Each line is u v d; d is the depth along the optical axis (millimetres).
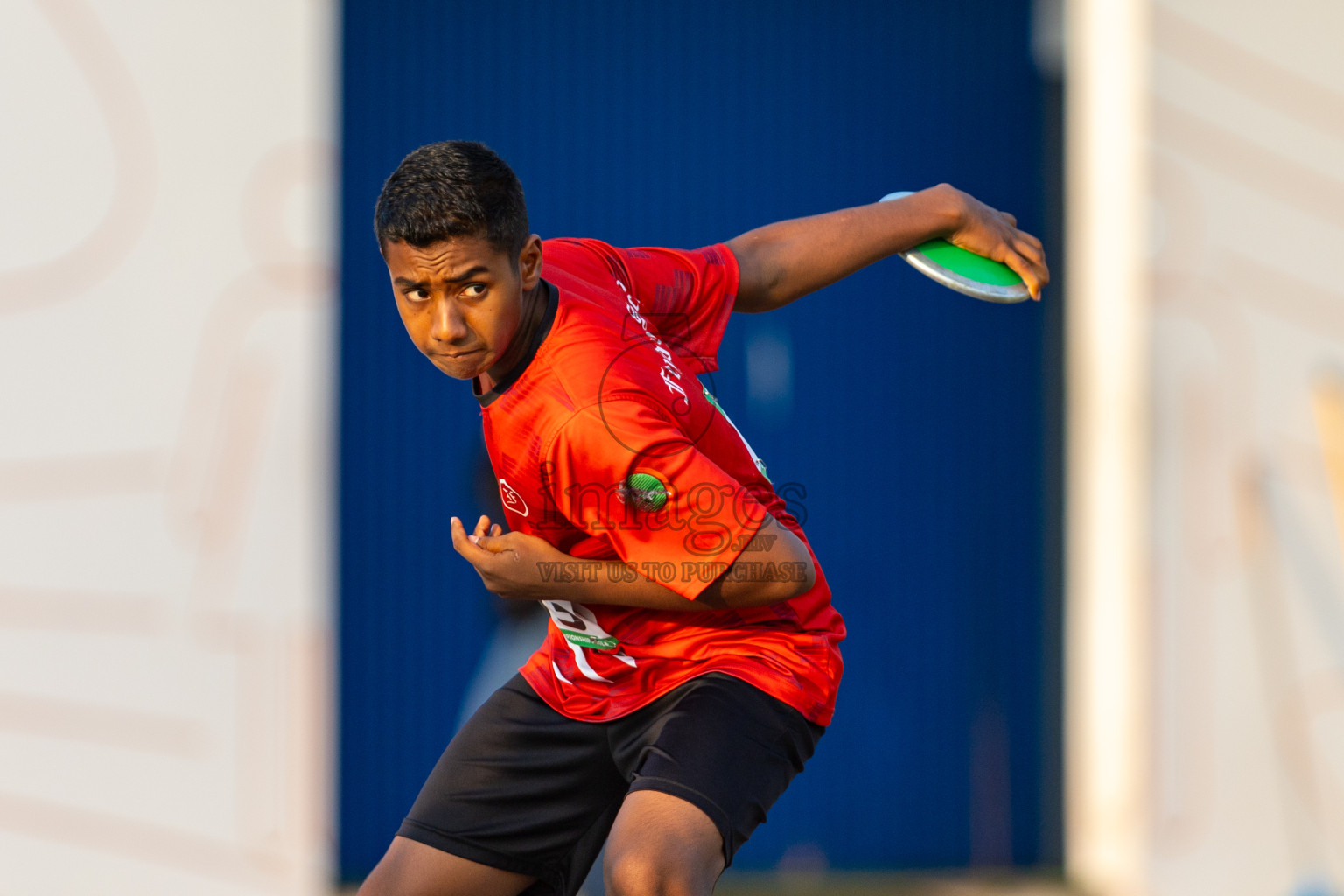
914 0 16469
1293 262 15562
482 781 6855
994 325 16594
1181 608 15656
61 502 13531
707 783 5766
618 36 16062
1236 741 15672
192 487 13797
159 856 13781
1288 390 15633
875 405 16359
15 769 13477
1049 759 16562
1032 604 16609
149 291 13633
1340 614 15617
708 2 16219
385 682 15516
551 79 15930
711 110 16203
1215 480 15617
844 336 16344
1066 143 16531
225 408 13820
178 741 13820
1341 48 15500
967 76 16531
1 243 13250
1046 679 16594
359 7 15531
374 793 15445
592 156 15984
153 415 13672
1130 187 15539
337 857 15305
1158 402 15562
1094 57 16078
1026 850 16500
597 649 6574
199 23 13633
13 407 13367
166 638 13773
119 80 13453
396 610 15562
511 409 5793
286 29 13836
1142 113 15398
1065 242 16547
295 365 13969
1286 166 15516
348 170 15484
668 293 6668
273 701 14000
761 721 6055
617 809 6930
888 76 16422
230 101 13711
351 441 15492
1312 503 15602
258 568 13969
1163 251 15492
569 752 6785
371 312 15555
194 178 13664
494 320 5445
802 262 7117
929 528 16453
